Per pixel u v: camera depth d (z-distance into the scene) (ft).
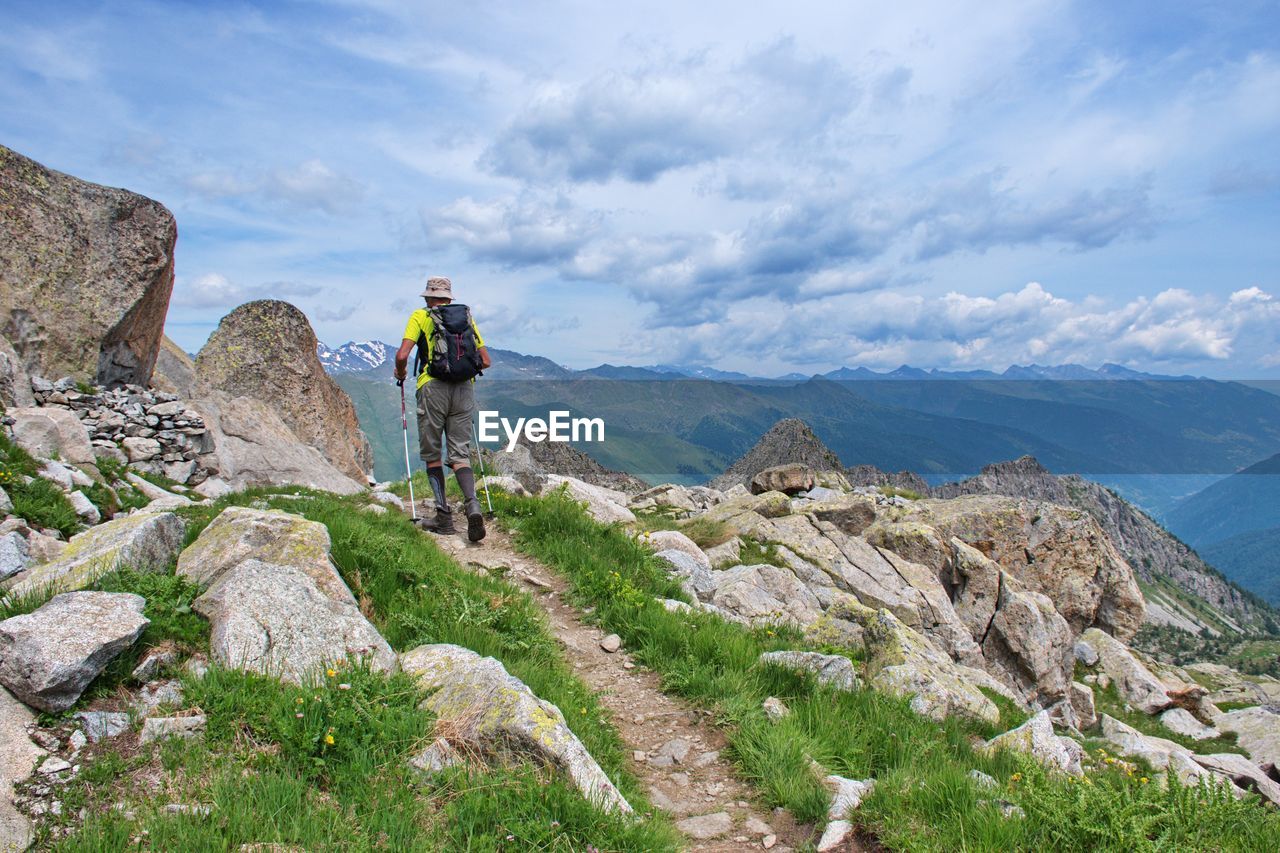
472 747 18.34
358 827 14.99
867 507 69.72
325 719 17.58
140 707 17.46
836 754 23.31
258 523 25.57
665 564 44.47
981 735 29.84
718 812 19.95
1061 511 76.64
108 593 19.70
